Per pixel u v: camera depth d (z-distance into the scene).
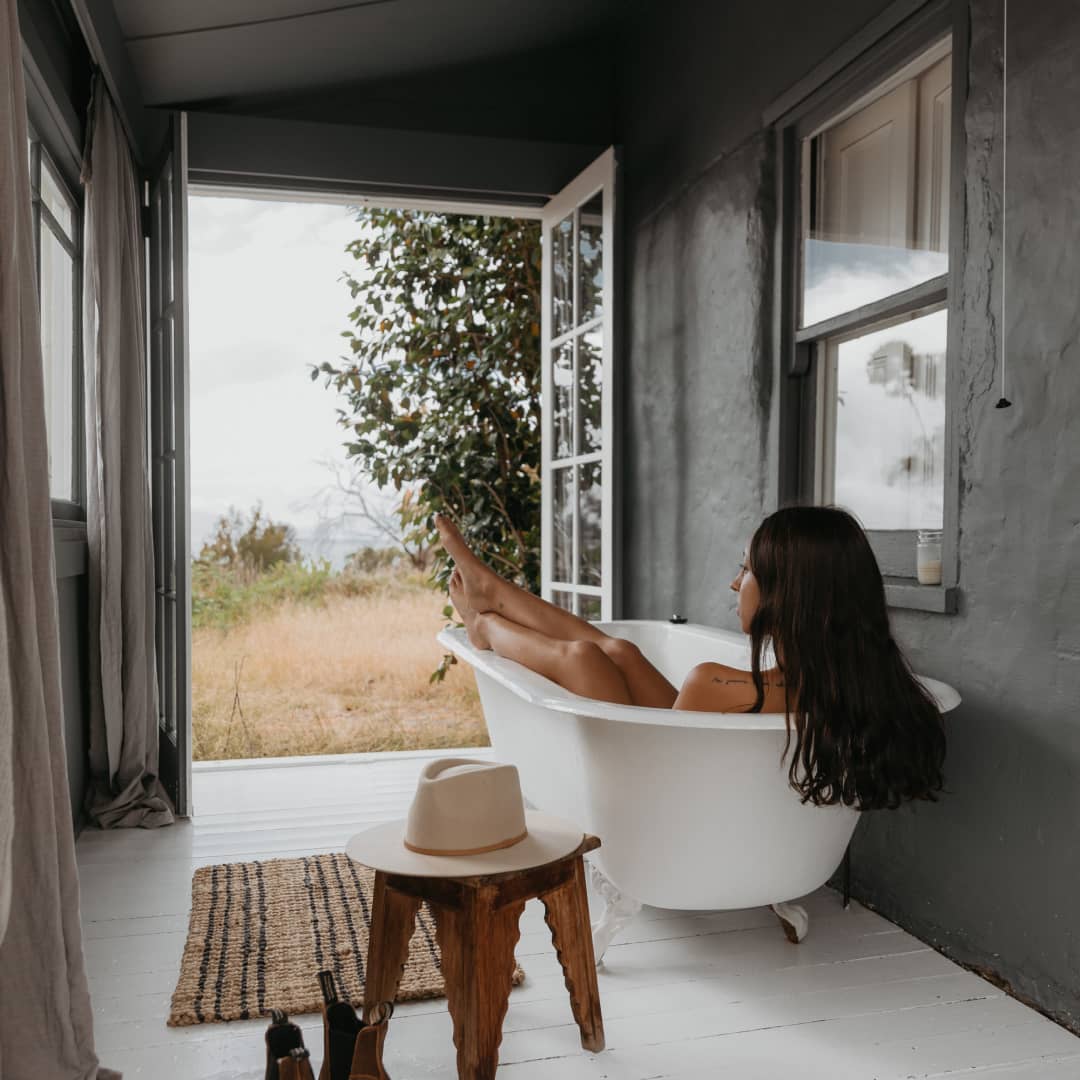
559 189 4.32
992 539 2.09
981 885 2.11
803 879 2.14
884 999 1.99
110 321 3.22
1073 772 1.88
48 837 1.47
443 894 1.62
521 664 2.50
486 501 5.50
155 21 3.24
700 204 3.52
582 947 1.76
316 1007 1.92
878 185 2.62
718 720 1.85
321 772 3.94
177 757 3.31
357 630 7.16
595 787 2.09
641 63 4.08
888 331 2.62
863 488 2.74
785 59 2.94
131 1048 1.80
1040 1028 1.88
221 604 7.48
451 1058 1.75
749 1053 1.78
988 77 2.10
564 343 4.38
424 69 4.16
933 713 1.98
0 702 1.32
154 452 3.85
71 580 3.11
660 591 3.87
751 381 3.15
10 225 1.42
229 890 2.57
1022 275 2.00
